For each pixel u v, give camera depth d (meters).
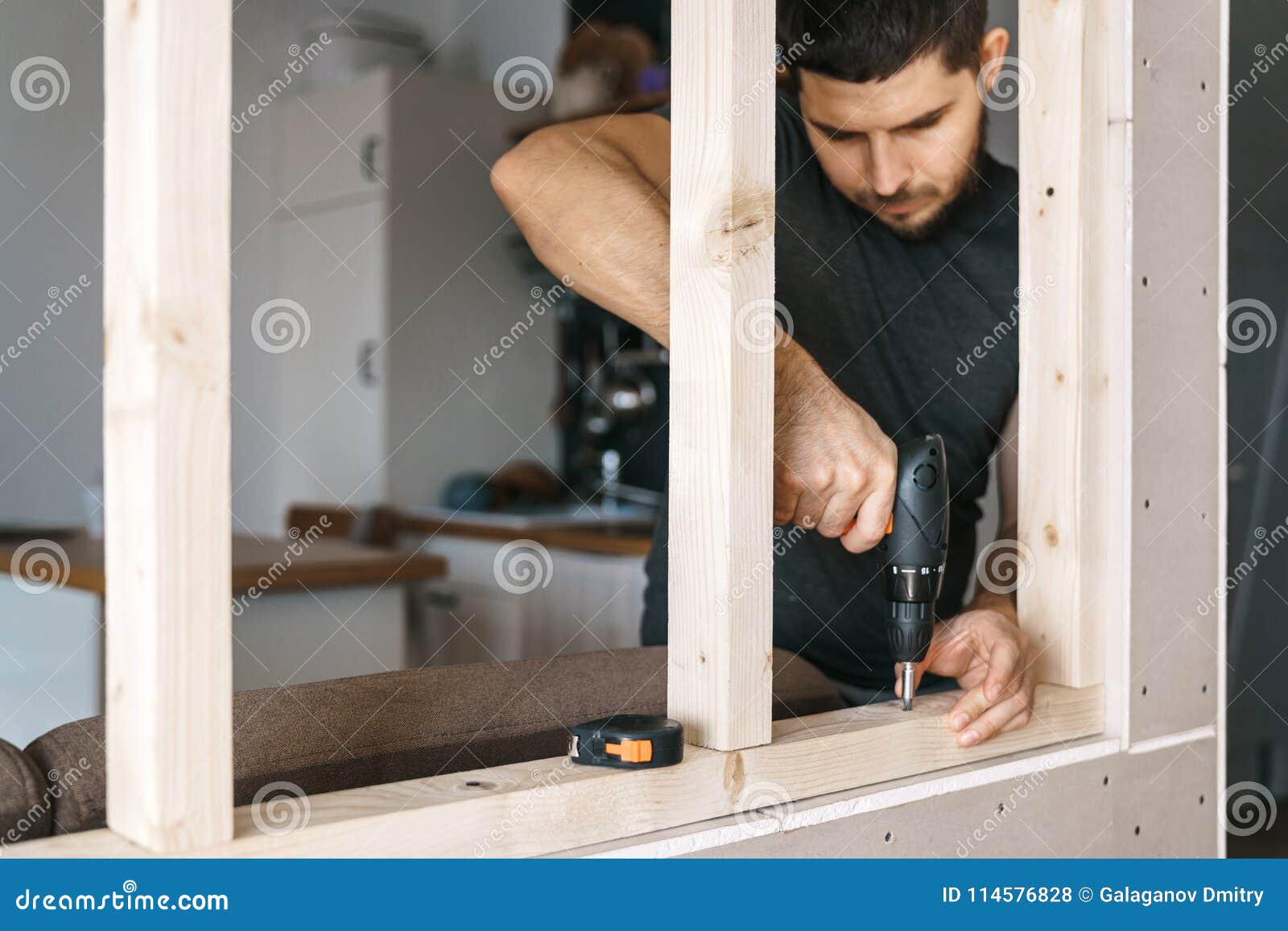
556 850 0.84
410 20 4.51
